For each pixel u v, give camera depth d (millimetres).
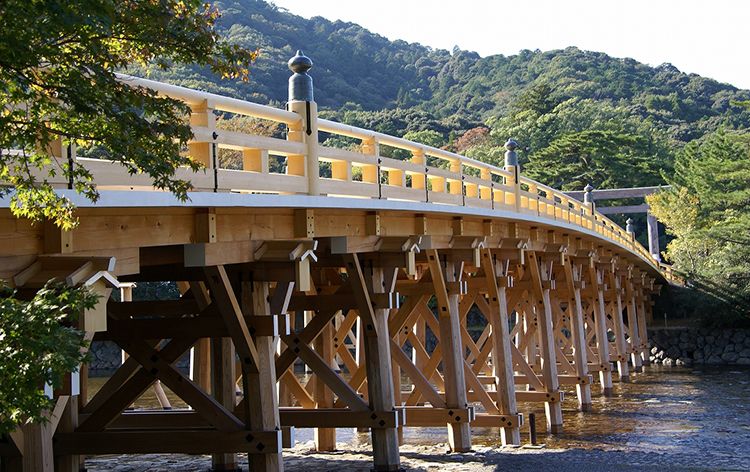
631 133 76250
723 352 42062
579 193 52500
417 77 139125
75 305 4871
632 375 35156
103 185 6207
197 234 7660
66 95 4820
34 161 5215
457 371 13945
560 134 74375
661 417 22016
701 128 94688
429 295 13984
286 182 8812
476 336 43531
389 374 11188
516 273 22891
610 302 38219
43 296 4875
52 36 4609
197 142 7441
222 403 11359
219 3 109000
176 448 8836
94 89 4828
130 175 6484
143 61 5449
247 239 8422
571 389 29188
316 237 9758
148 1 5047
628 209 52719
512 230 17469
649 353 43031
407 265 11312
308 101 9297
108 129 4996
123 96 4996
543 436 18828
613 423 20984
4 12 4316
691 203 50906
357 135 10547
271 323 8625
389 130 76938
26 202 5266
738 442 17766
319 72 113062
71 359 4598
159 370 8984
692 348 42594
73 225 5559
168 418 10930
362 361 16672
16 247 5863
